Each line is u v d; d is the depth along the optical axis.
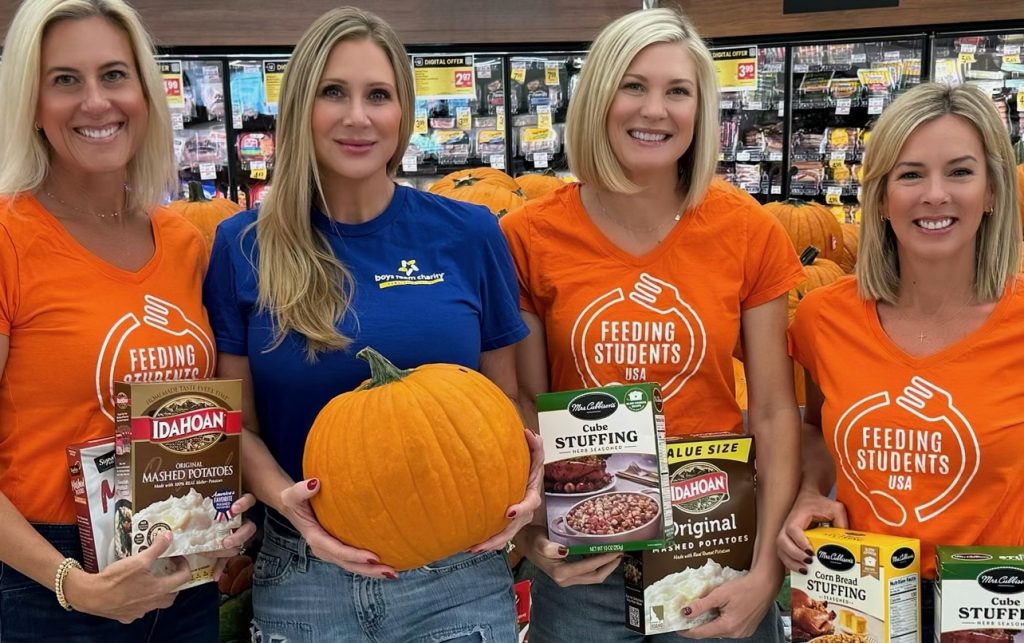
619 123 1.78
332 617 1.65
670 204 1.91
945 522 1.67
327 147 1.65
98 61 1.60
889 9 4.56
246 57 4.55
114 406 1.59
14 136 1.60
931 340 1.72
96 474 1.53
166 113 1.75
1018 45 4.48
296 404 1.67
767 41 4.80
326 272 1.66
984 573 1.54
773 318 1.93
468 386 1.53
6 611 1.60
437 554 1.51
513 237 1.96
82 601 1.49
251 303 1.69
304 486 1.48
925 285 1.71
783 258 1.90
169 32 4.46
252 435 1.74
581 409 1.70
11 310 1.56
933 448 1.67
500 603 1.71
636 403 1.69
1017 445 1.62
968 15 4.48
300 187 1.64
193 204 3.25
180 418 1.52
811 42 4.74
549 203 1.96
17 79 1.58
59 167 1.68
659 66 1.75
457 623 1.65
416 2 4.61
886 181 1.73
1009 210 1.67
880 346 1.75
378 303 1.67
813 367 1.90
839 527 1.75
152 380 1.64
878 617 1.61
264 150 4.63
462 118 4.81
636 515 1.69
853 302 1.81
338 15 1.64
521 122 4.84
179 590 1.59
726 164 5.02
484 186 3.28
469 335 1.73
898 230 1.70
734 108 4.90
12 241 1.56
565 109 4.82
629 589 1.81
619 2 4.68
